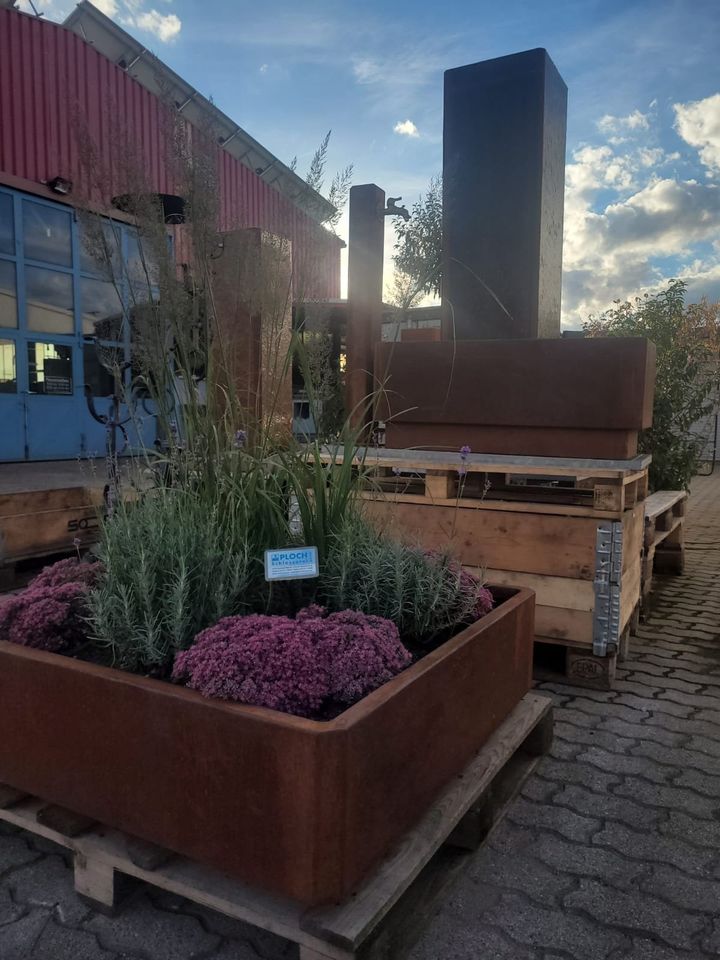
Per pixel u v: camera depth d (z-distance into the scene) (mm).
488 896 1761
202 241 2051
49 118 8914
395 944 1478
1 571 3973
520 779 2252
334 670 1594
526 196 3654
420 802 1652
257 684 1471
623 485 2908
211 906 1458
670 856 1936
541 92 3562
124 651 1789
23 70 8672
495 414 3070
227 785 1403
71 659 1657
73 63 9141
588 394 2908
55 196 7820
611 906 1729
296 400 2473
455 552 2680
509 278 3736
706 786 2314
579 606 3029
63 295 8039
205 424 2148
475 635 1921
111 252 2109
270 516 2143
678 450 5949
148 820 1521
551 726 2436
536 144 3604
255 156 6188
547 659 3410
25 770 1704
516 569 3098
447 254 3846
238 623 1694
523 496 3297
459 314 3859
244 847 1398
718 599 4828
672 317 6117
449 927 1649
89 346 8336
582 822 2096
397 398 3248
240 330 2244
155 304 2070
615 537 2920
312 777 1303
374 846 1456
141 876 1551
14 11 8547
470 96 3736
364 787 1396
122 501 2293
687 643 3824
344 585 2084
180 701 1446
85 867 1659
